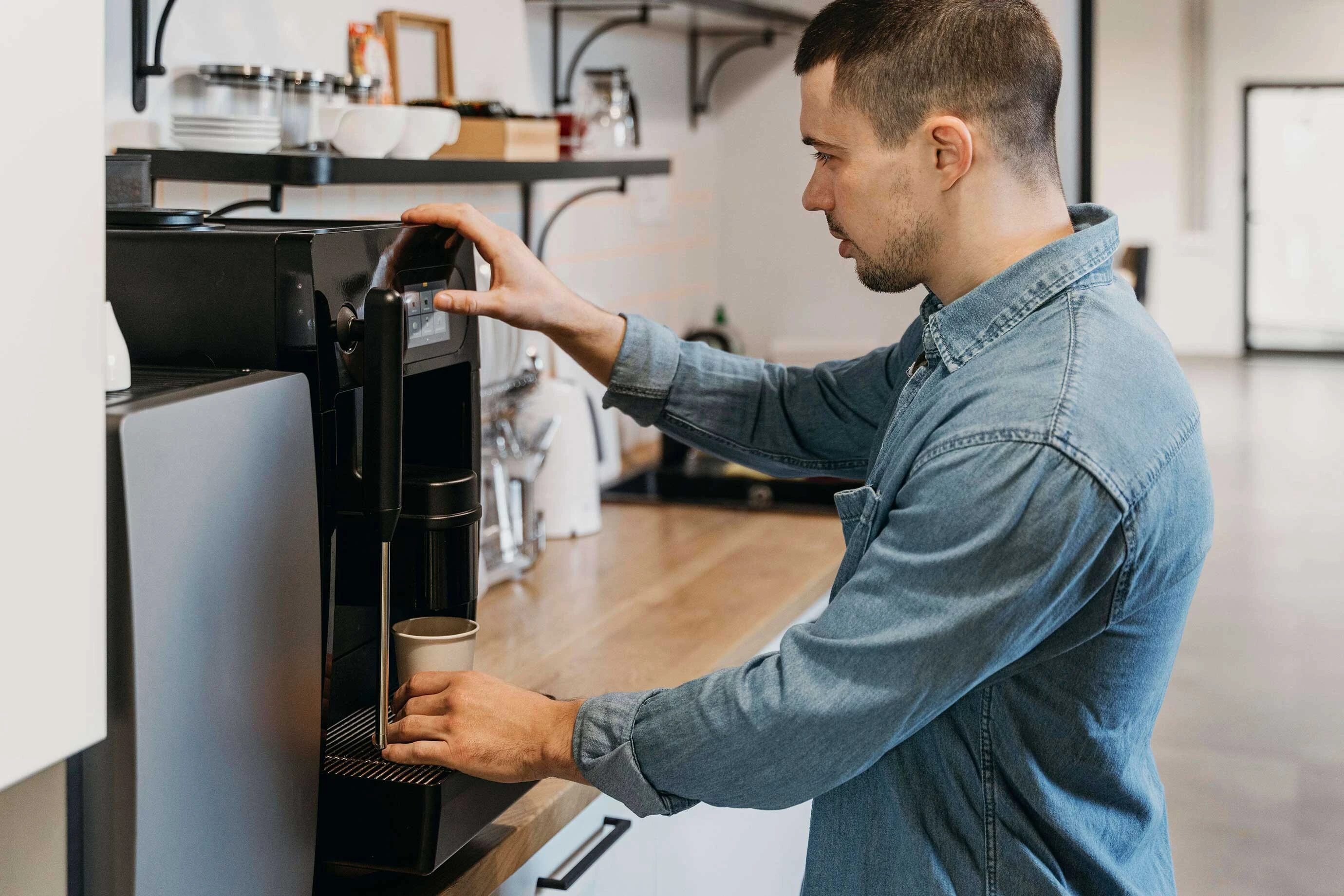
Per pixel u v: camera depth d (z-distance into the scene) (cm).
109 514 76
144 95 159
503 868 117
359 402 105
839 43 104
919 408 104
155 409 78
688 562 221
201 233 96
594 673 164
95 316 73
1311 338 1188
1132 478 92
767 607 195
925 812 103
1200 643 456
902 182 103
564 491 236
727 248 355
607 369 139
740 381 143
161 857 81
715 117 348
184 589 81
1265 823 337
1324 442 775
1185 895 304
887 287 109
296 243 95
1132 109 1126
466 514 112
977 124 100
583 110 255
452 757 102
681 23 306
